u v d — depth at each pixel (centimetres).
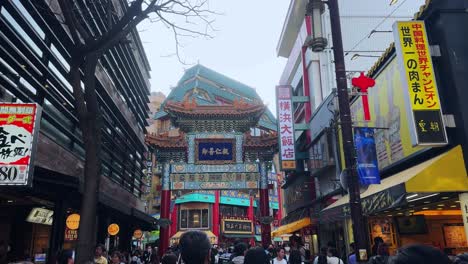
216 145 3036
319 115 2369
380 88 1579
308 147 2630
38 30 1260
